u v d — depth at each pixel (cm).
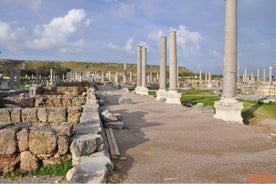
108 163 757
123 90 5291
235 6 1841
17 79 4216
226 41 1855
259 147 1105
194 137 1254
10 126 853
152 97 3744
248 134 1345
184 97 3825
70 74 9212
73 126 923
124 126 1478
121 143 1123
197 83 8188
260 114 2142
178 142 1155
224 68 1867
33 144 808
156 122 1658
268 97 3547
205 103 2911
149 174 781
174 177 761
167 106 2580
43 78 7681
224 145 1120
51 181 749
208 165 868
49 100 1981
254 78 7581
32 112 1398
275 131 1520
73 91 3272
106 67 13538
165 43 3434
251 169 838
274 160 930
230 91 1828
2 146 798
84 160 764
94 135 870
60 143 816
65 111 1416
